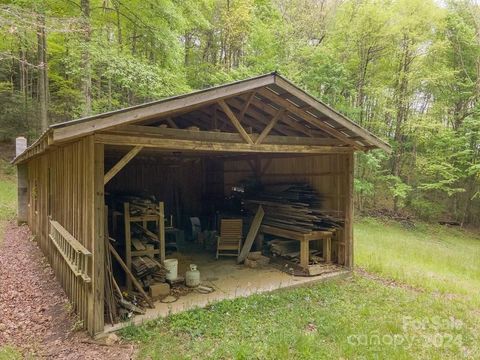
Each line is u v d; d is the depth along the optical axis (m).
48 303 5.24
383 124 16.30
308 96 5.45
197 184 11.44
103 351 3.87
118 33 12.38
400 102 16.83
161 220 6.03
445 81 16.55
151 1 11.45
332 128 6.26
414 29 15.44
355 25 15.28
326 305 5.38
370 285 6.41
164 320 4.56
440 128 15.94
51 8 10.19
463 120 16.42
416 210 17.48
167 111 4.25
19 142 11.33
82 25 9.07
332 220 7.07
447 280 7.33
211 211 11.19
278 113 5.81
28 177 10.94
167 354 3.79
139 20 11.86
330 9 16.67
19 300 5.31
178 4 12.50
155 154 9.69
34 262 7.35
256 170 9.55
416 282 6.89
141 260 5.64
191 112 6.32
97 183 4.16
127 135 4.36
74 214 4.98
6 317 4.68
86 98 10.89
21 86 17.28
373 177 17.12
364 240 11.23
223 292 5.64
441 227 16.30
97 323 4.13
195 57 17.84
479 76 16.38
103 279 4.21
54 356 3.75
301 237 6.77
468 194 17.25
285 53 15.80
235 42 17.31
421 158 16.52
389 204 18.20
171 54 12.37
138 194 8.03
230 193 10.54
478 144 16.05
